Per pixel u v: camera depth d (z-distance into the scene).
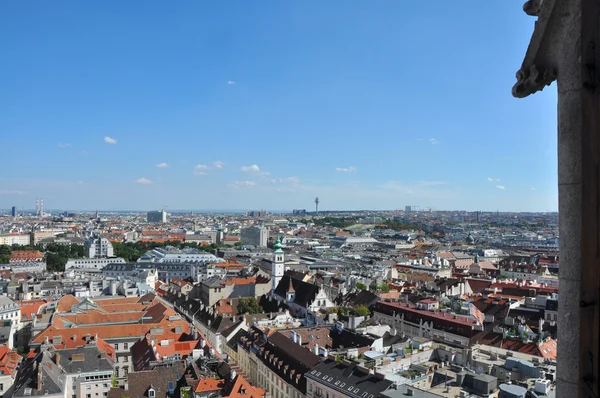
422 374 149.12
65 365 183.50
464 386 139.25
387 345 192.75
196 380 163.62
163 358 191.38
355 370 152.50
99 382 182.38
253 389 159.88
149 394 163.75
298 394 169.62
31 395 155.62
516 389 120.88
